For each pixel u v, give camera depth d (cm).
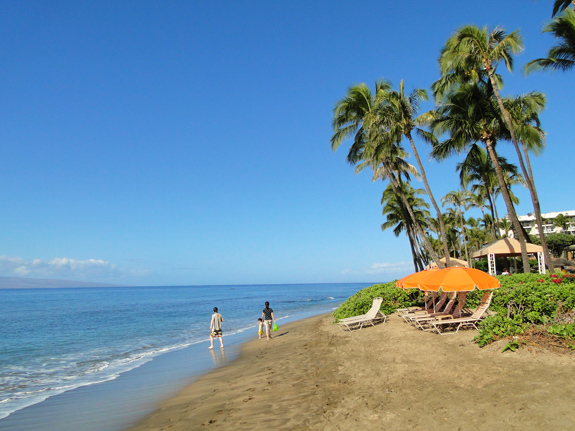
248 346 1523
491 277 984
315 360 1004
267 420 597
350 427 526
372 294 1673
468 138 2359
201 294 10838
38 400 905
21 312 4262
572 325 750
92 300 7562
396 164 2509
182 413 715
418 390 639
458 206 5478
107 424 704
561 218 8519
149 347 1733
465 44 1978
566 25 1769
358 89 2480
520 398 541
